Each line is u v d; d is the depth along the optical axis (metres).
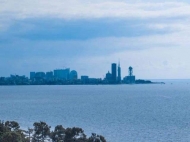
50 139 149.88
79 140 139.38
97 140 139.00
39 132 148.88
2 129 149.88
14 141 136.62
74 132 140.38
